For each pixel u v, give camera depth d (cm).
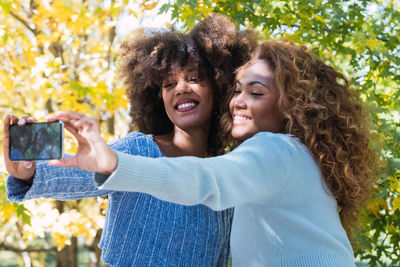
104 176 103
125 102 358
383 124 238
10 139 105
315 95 150
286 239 133
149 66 177
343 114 153
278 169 127
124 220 155
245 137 153
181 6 252
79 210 422
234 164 117
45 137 102
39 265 586
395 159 233
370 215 269
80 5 396
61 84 385
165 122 196
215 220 164
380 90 280
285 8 262
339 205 153
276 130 153
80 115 103
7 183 125
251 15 264
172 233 156
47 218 348
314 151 141
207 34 179
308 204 135
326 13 263
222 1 263
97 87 351
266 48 154
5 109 485
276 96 150
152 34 188
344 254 138
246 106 151
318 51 269
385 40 284
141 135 167
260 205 135
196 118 174
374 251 289
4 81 421
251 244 138
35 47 392
